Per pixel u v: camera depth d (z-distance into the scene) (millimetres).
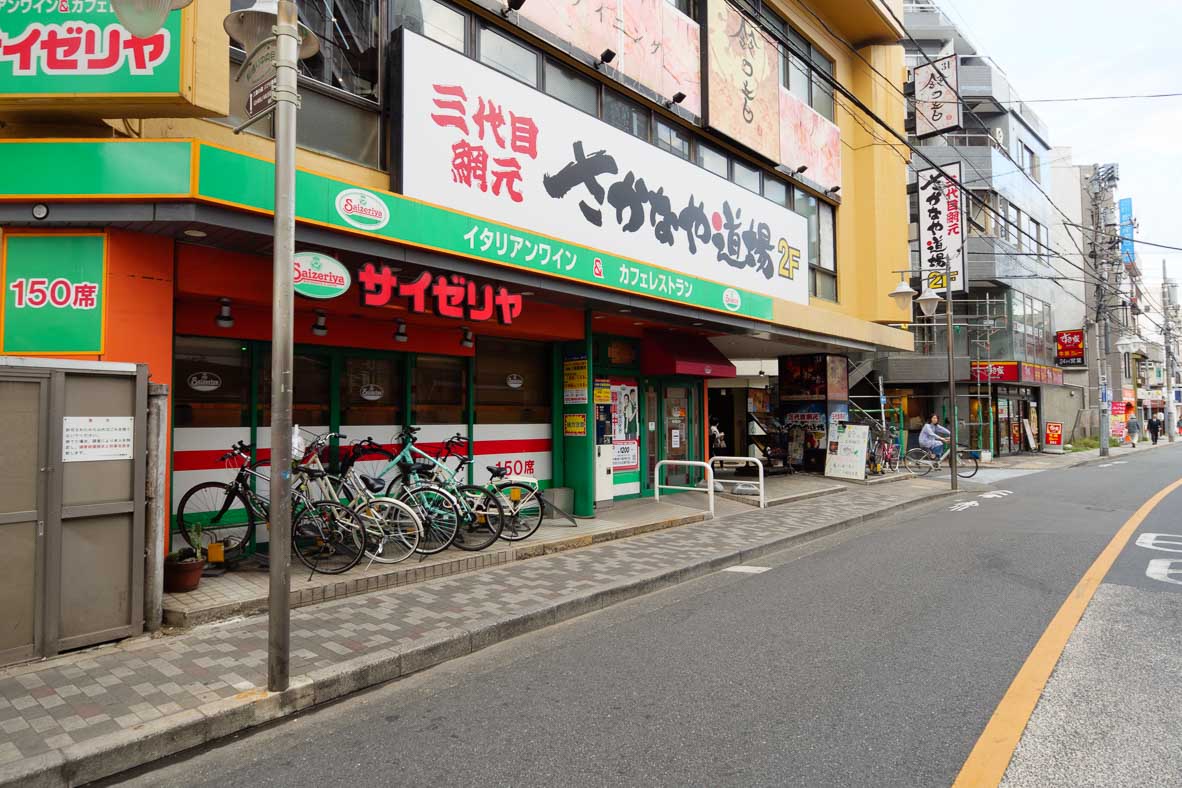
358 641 4648
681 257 10016
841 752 3225
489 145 7316
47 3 4828
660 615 5645
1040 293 28688
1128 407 40438
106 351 5020
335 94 6609
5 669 4066
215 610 5031
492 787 3006
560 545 7754
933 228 17766
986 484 15930
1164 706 3650
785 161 13062
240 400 6586
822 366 15898
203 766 3273
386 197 5891
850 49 15477
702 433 13062
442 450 8367
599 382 10617
